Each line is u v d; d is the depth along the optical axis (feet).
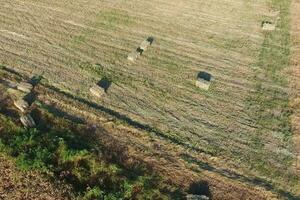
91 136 44.50
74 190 39.37
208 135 45.93
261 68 55.11
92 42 56.59
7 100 47.62
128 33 58.80
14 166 40.83
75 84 50.24
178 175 41.73
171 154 43.62
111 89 50.08
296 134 46.75
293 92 51.90
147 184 40.14
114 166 41.16
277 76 54.08
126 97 49.32
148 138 44.93
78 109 47.19
